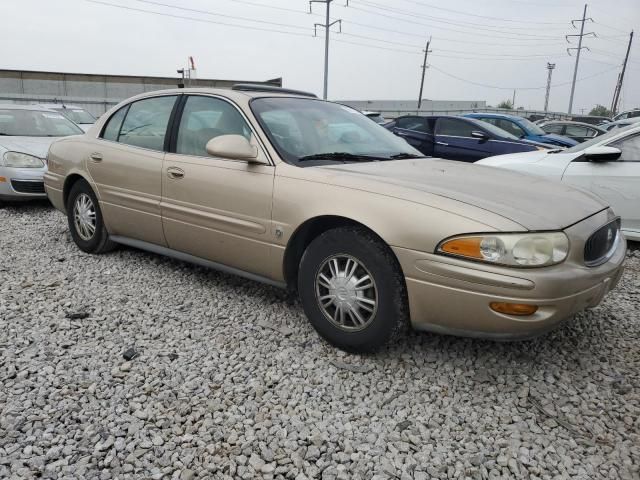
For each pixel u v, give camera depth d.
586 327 3.43
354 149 3.58
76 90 37.03
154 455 2.17
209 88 3.86
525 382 2.76
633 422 2.45
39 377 2.69
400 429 2.36
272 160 3.22
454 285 2.52
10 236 5.42
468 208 2.56
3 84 34.94
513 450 2.24
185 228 3.71
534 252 2.43
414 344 3.11
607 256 2.91
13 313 3.43
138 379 2.71
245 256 3.38
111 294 3.81
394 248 2.65
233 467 2.10
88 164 4.46
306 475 2.08
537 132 11.86
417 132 10.13
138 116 4.24
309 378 2.75
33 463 2.09
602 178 5.36
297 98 3.92
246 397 2.58
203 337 3.18
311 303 3.06
